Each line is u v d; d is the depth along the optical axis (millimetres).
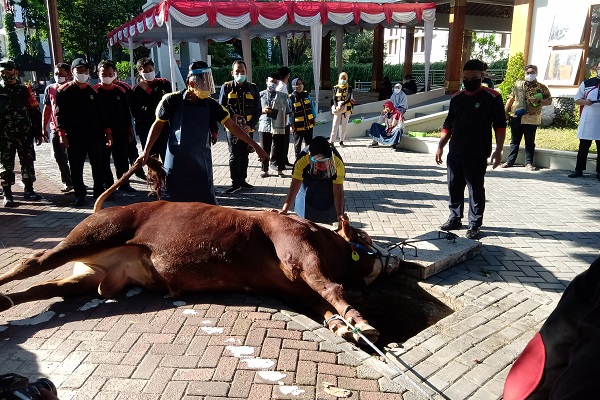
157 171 5355
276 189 8523
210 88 5297
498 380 3197
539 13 13227
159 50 25453
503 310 4156
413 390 3051
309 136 10414
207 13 13367
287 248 3938
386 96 20656
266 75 32281
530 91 9734
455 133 5934
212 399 2898
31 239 5902
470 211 6043
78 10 28438
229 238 4016
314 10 14773
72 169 7344
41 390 1899
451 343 3641
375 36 23656
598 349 1098
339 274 4387
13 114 7246
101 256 4215
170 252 4074
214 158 11555
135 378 3090
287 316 3904
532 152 10016
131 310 4016
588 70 12578
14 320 3852
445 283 4695
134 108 8305
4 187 7363
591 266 1363
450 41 17922
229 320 3828
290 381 3082
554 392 1143
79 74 7031
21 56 39250
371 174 9742
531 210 7211
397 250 5176
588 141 9016
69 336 3598
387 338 4203
